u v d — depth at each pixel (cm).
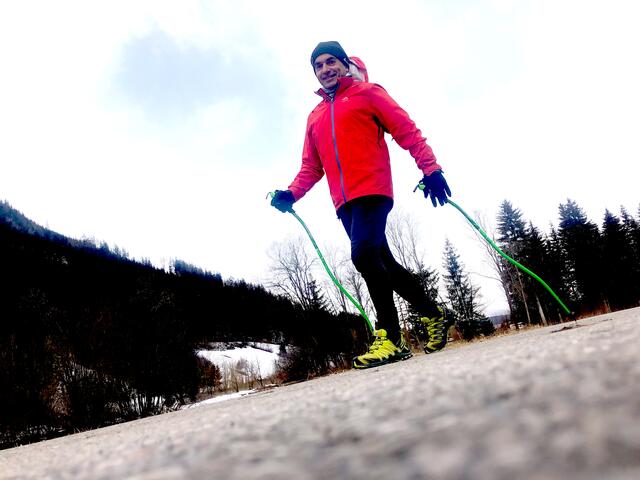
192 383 1258
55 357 1008
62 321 1058
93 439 111
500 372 58
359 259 250
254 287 4247
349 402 61
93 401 1009
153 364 1130
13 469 72
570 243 2981
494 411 37
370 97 270
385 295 253
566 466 21
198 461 42
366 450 33
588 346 67
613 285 2836
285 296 2394
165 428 88
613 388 36
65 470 56
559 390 40
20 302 1037
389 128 273
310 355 2055
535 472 21
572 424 29
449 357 127
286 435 46
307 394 97
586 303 2819
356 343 2020
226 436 53
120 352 1088
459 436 31
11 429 919
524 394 41
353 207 263
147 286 1303
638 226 3412
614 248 2909
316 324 2080
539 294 2638
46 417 961
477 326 2872
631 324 102
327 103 288
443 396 49
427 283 2406
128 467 47
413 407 46
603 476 19
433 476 24
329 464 31
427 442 31
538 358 64
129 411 1076
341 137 267
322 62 290
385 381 81
